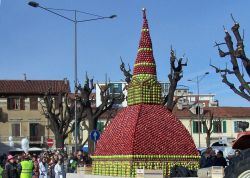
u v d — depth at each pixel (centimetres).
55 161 3158
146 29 2119
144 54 2069
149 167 1858
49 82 7819
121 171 1897
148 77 2019
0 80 7794
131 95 2038
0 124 7469
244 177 995
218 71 2866
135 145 1867
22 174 2553
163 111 1980
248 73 2619
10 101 7550
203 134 7500
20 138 7444
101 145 2081
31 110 7538
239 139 1089
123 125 1977
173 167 1822
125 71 2977
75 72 3844
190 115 7562
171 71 3169
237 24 2652
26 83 7756
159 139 1905
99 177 1953
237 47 2631
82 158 3000
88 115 3769
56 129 4634
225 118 7631
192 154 1925
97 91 6300
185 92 9712
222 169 1406
